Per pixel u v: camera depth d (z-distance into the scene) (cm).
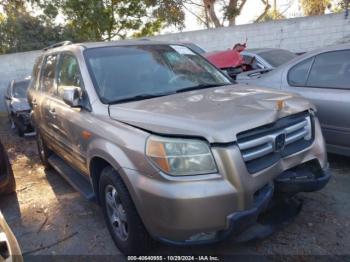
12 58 1351
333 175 473
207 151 271
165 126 287
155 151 280
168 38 1395
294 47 1386
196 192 266
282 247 333
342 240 337
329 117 473
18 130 927
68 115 406
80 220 423
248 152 283
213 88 387
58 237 391
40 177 580
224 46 1403
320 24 1348
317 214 382
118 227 343
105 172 335
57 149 497
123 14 1891
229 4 1867
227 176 270
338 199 410
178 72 412
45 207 466
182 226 270
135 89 377
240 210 274
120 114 330
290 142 317
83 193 413
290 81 524
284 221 335
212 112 298
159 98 354
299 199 369
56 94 473
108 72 388
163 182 274
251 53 845
